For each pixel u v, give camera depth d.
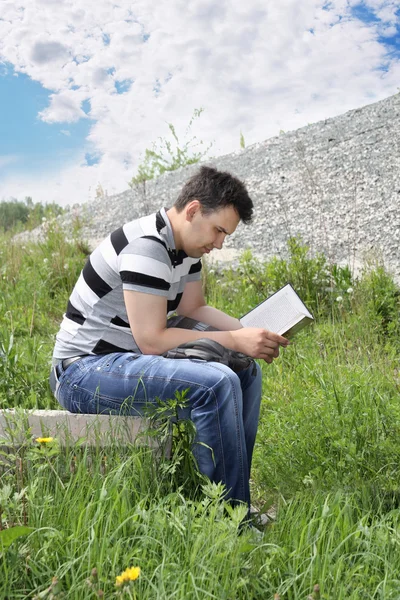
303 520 2.34
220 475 2.55
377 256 6.62
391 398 3.79
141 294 2.67
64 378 2.81
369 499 2.65
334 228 7.65
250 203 2.78
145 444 2.64
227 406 2.53
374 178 8.41
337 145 9.68
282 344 2.80
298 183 9.02
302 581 2.02
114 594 1.89
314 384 4.04
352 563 2.19
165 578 1.96
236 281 6.71
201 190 2.71
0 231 11.23
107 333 2.81
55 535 2.09
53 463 2.59
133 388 2.64
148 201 10.38
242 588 2.04
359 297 5.82
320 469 2.96
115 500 2.28
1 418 2.73
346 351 4.96
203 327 2.95
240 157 10.92
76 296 2.87
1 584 1.95
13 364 3.85
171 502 2.38
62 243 8.07
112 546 2.16
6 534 1.94
